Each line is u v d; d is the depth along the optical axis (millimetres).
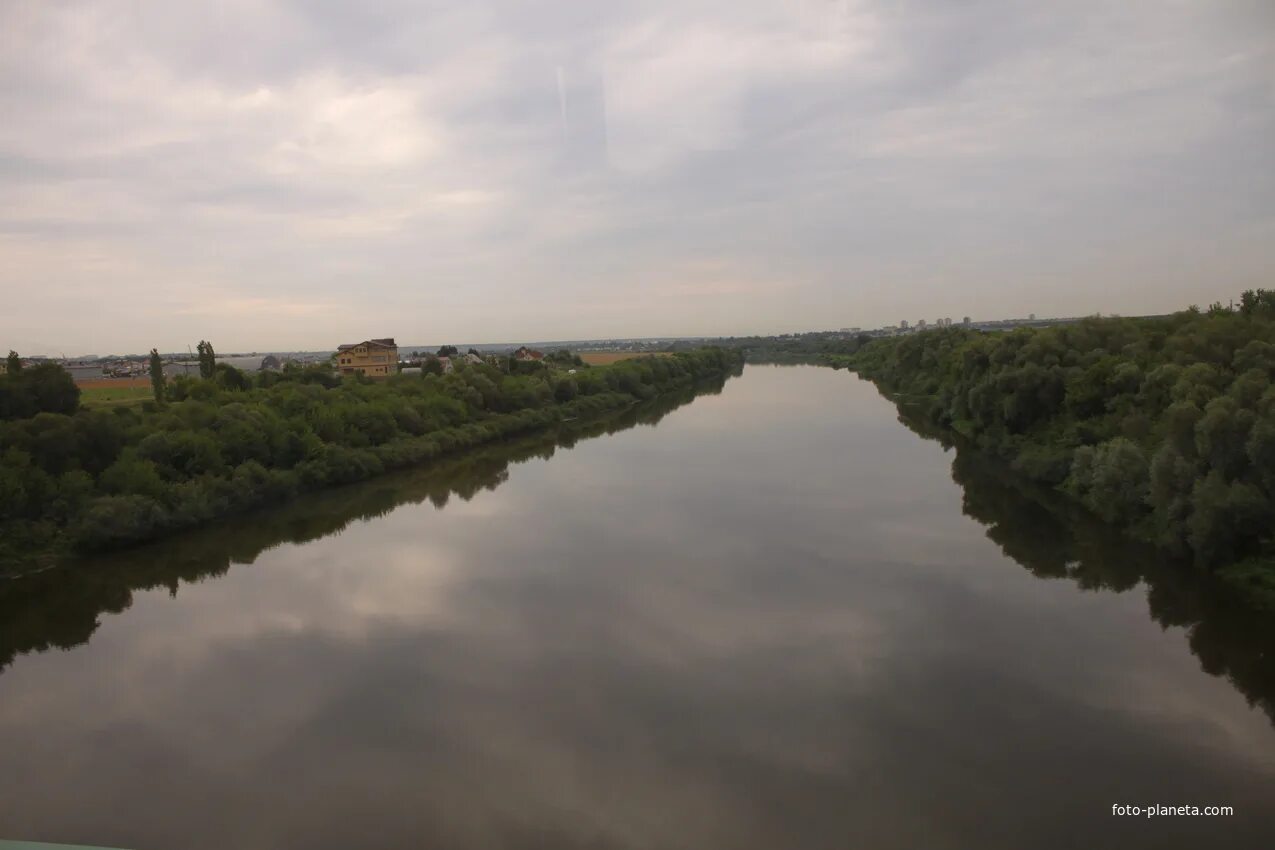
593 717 16844
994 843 12789
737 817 13562
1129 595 22984
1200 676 18047
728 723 16438
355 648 20828
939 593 23391
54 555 30297
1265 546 22875
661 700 17469
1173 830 12961
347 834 13508
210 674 19625
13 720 17750
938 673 18375
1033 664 18734
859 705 17031
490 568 26922
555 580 25344
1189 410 25609
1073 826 13117
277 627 22625
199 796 14680
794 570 25625
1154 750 15203
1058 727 16016
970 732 15914
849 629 20906
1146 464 28703
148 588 27188
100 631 23062
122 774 15484
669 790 14305
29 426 33375
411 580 26078
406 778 14953
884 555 27047
